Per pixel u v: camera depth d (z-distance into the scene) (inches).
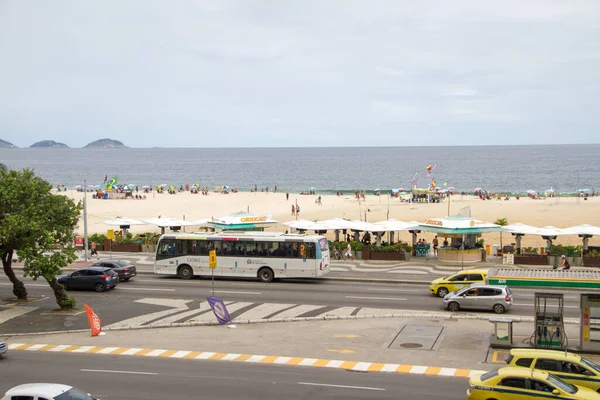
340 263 2257.6
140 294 1716.3
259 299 1626.5
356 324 1346.0
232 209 4237.2
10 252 1595.7
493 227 2151.8
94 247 2420.0
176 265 1974.7
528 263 2119.8
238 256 1919.3
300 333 1270.9
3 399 740.0
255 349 1149.7
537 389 761.0
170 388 912.3
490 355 1090.7
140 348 1170.0
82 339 1253.7
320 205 4466.0
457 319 1382.9
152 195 5241.1
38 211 1502.2
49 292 1761.8
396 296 1659.7
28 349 1176.8
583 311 1082.7
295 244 1881.2
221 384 931.3
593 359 1048.8
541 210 3826.3
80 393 760.3
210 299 1358.3
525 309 1487.5
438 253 2249.0
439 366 1027.9
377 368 1017.5
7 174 1539.1
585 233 2128.4
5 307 1569.9
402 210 3978.8
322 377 967.6
